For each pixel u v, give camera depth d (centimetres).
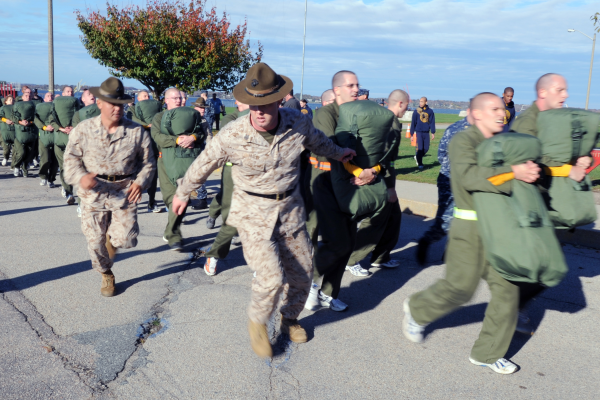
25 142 1087
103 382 308
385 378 319
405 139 2217
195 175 319
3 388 299
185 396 296
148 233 670
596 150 793
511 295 312
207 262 504
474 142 306
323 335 377
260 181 314
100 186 414
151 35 2031
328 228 401
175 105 595
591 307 435
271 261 317
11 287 461
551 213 342
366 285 485
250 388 305
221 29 2098
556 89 358
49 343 356
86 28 2080
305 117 321
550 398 301
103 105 397
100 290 457
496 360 323
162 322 393
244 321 396
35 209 800
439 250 600
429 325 396
